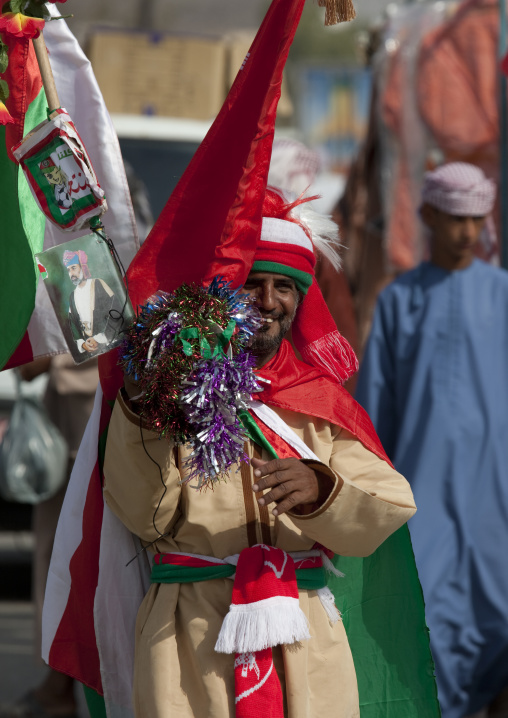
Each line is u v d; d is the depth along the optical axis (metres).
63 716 16.80
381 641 10.38
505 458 16.86
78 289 9.34
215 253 9.49
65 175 9.26
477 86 22.94
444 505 16.69
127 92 27.80
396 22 23.77
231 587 9.35
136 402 9.05
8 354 9.98
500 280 17.47
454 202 17.00
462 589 16.50
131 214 10.57
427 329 17.20
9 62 9.78
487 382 16.98
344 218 24.41
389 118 23.47
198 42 28.03
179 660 9.27
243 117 9.49
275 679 9.07
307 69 69.75
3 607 23.91
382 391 17.41
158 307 8.91
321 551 9.86
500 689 16.86
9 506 27.41
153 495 9.28
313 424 9.98
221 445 8.62
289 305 9.91
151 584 9.80
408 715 10.41
